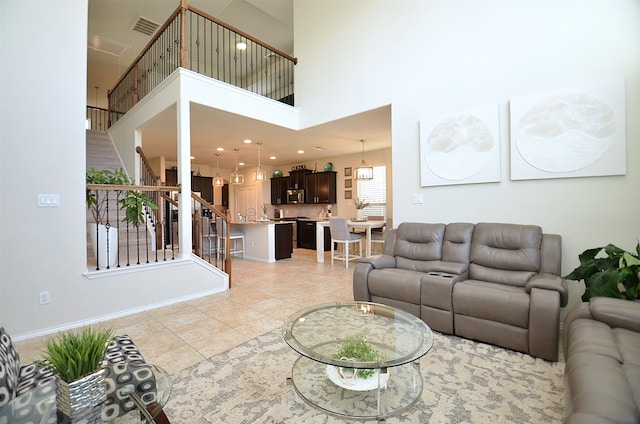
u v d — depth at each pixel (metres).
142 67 6.08
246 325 2.86
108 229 3.28
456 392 1.83
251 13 5.97
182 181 3.73
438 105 3.65
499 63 3.22
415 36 3.85
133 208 3.40
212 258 6.46
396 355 1.57
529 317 2.23
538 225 3.00
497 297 2.37
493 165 3.25
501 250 2.91
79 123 2.96
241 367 2.12
